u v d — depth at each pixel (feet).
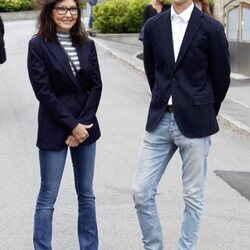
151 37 15.15
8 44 72.54
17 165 26.17
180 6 14.65
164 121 15.05
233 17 54.39
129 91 44.83
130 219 19.95
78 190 16.14
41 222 15.76
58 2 14.99
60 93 15.28
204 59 14.76
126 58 59.77
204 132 14.92
